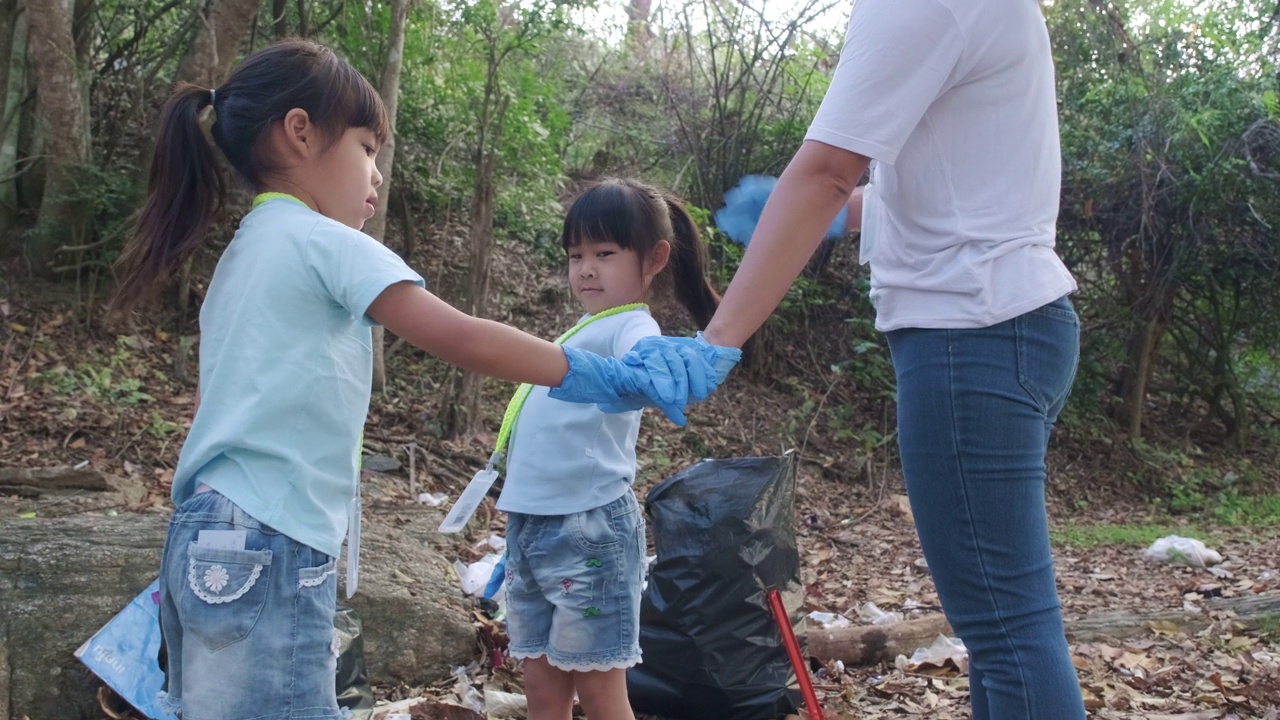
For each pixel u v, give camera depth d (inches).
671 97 384.5
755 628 121.8
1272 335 424.8
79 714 118.3
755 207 107.2
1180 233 388.5
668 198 110.0
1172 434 434.6
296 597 68.1
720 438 317.4
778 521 125.0
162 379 244.5
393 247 326.6
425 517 199.3
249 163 74.2
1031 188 72.0
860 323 375.6
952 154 71.4
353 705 117.3
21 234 262.1
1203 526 332.5
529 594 99.9
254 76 74.0
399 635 134.3
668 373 67.1
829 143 69.1
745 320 70.4
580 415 97.2
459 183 337.7
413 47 313.7
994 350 70.2
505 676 132.7
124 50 295.0
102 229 255.0
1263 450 438.6
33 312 247.9
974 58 69.7
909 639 150.7
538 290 336.2
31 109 267.3
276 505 67.7
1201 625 175.9
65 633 121.7
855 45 70.6
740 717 122.1
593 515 96.6
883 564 232.2
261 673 66.5
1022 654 69.7
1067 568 245.6
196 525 67.6
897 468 325.4
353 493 73.7
